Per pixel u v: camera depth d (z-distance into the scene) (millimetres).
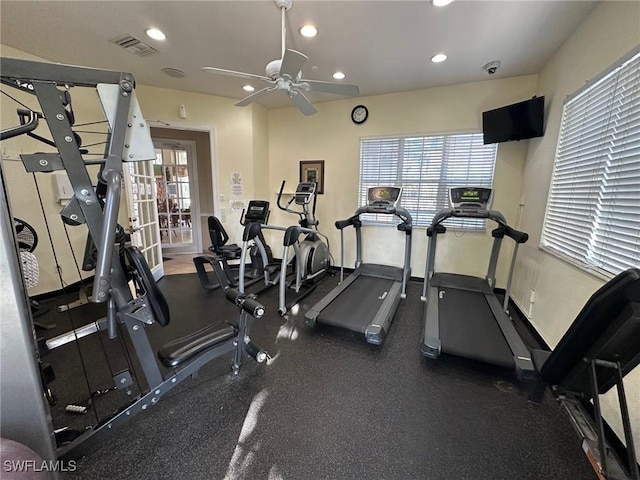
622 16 1737
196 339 1796
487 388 1942
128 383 1506
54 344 1565
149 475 1329
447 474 1350
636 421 1390
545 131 2848
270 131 4887
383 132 4090
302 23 2289
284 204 4984
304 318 2734
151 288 1453
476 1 1994
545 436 1565
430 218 4039
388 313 2742
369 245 4492
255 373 2076
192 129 4145
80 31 2447
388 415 1699
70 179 1146
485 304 2939
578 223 2123
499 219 2984
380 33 2416
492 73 3154
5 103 2816
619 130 1738
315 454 1443
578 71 2256
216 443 1498
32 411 897
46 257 3229
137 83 3695
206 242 5941
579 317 1089
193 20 2271
